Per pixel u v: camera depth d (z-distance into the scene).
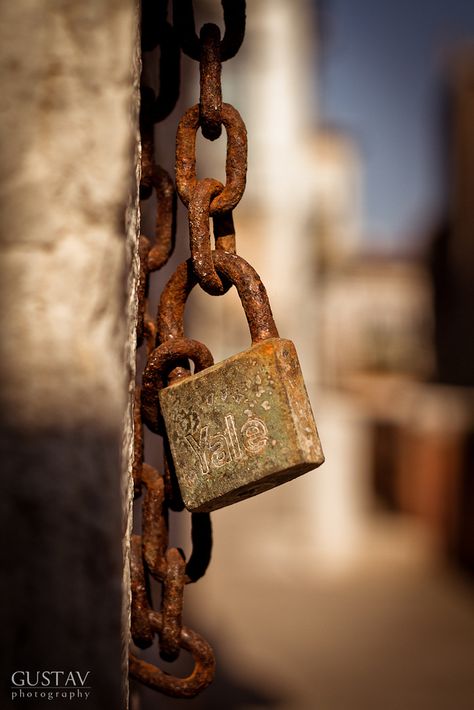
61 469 0.36
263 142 5.86
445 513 2.81
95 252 0.36
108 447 0.36
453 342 5.73
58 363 0.36
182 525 0.99
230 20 0.44
